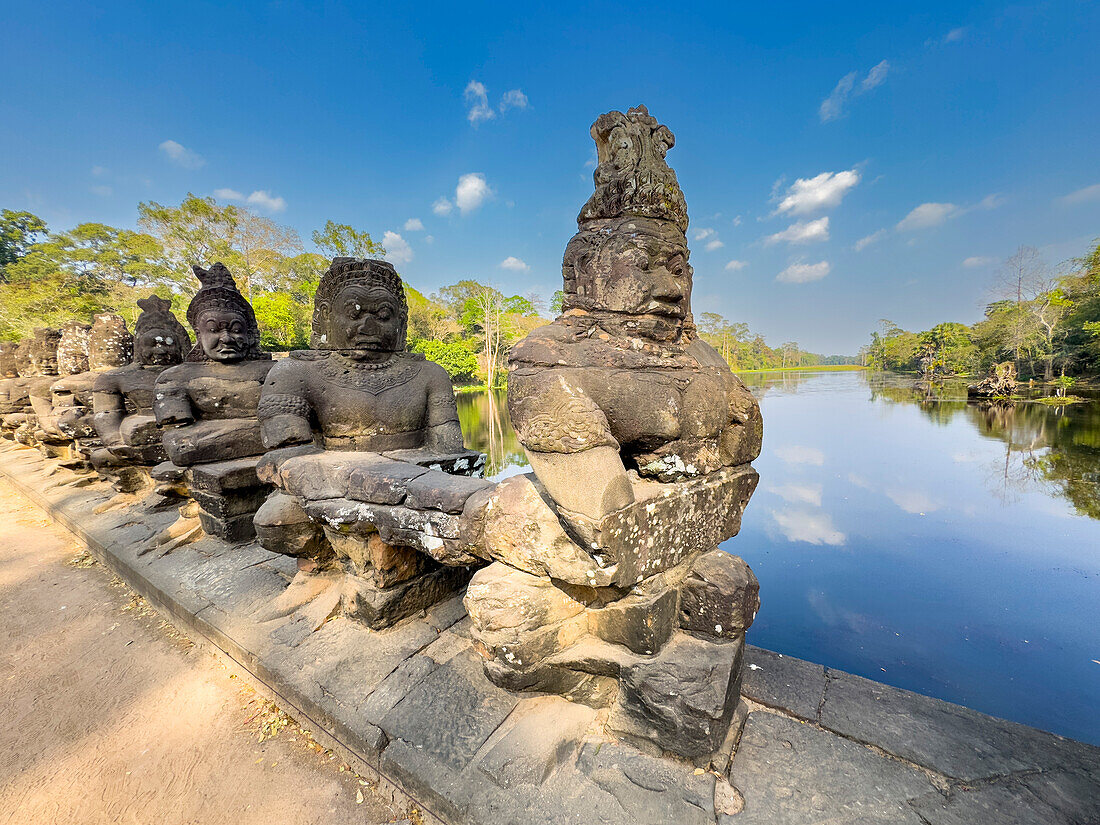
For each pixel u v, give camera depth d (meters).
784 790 1.77
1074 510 9.97
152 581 3.75
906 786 1.76
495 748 1.95
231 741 2.48
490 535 2.06
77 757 2.43
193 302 4.24
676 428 1.98
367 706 2.27
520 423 1.88
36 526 6.09
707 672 1.92
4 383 9.45
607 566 1.74
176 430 4.08
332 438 3.13
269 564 3.88
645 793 1.76
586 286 2.17
